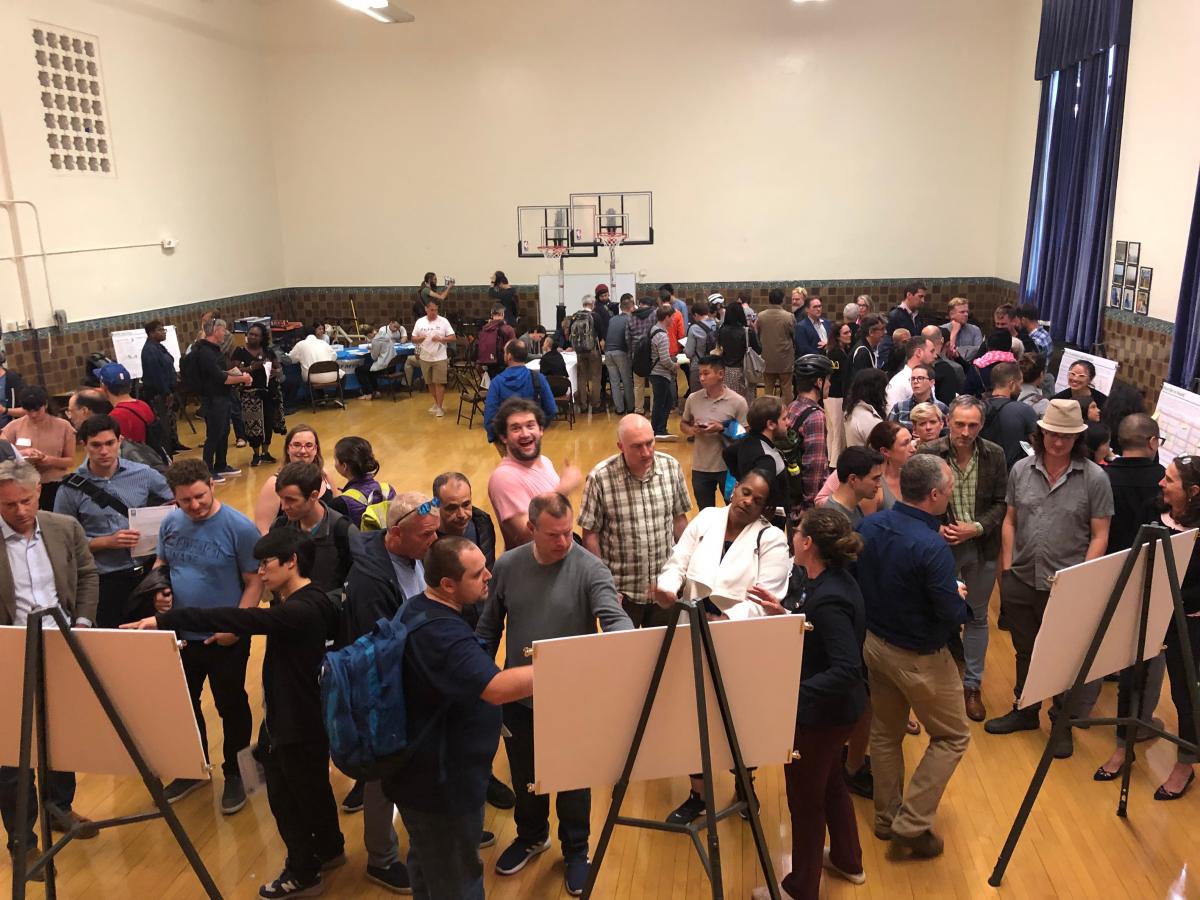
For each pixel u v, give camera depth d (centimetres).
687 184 1369
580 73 1353
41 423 478
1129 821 341
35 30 930
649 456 345
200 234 1222
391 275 1447
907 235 1342
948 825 341
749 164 1351
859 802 359
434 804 248
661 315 1097
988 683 451
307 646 288
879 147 1321
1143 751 386
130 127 1074
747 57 1320
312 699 291
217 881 319
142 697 243
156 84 1123
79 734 251
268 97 1409
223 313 1276
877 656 309
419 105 1389
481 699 241
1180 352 678
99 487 386
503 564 302
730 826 346
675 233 1389
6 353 893
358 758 238
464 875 257
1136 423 385
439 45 1368
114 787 379
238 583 354
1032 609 393
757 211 1364
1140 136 802
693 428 518
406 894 309
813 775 278
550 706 228
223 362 880
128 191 1072
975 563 406
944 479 303
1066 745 385
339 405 1203
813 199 1349
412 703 246
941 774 312
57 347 957
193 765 249
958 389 581
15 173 906
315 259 1456
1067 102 994
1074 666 296
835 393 881
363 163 1417
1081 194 942
